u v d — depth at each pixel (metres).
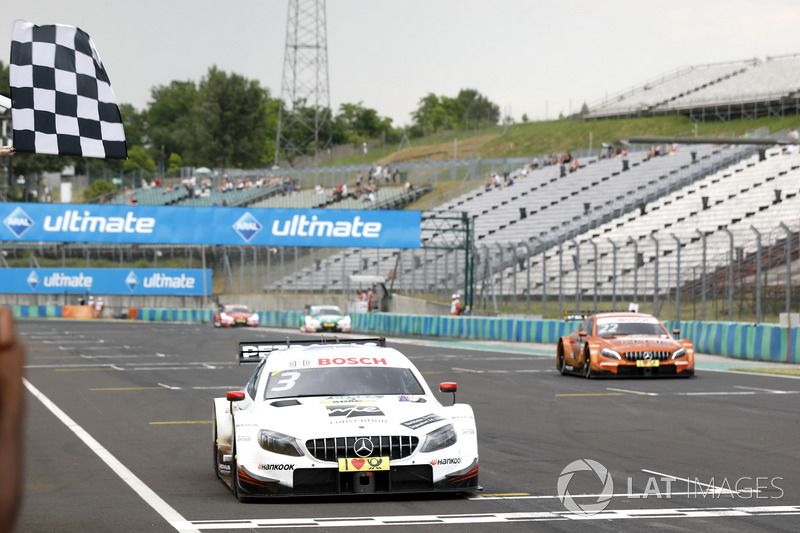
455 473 29.83
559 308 141.38
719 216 160.38
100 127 35.56
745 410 56.62
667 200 179.25
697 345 109.50
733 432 47.19
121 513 28.77
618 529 25.73
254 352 39.41
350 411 30.44
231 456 32.31
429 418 30.66
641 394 66.75
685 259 142.25
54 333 180.50
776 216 149.88
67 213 142.38
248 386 36.72
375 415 30.25
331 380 33.06
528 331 136.88
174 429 51.75
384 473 29.41
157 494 32.31
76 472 37.56
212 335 170.62
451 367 93.75
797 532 25.30
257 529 25.91
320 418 30.00
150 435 49.31
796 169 167.50
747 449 41.59
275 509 28.89
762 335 97.69
